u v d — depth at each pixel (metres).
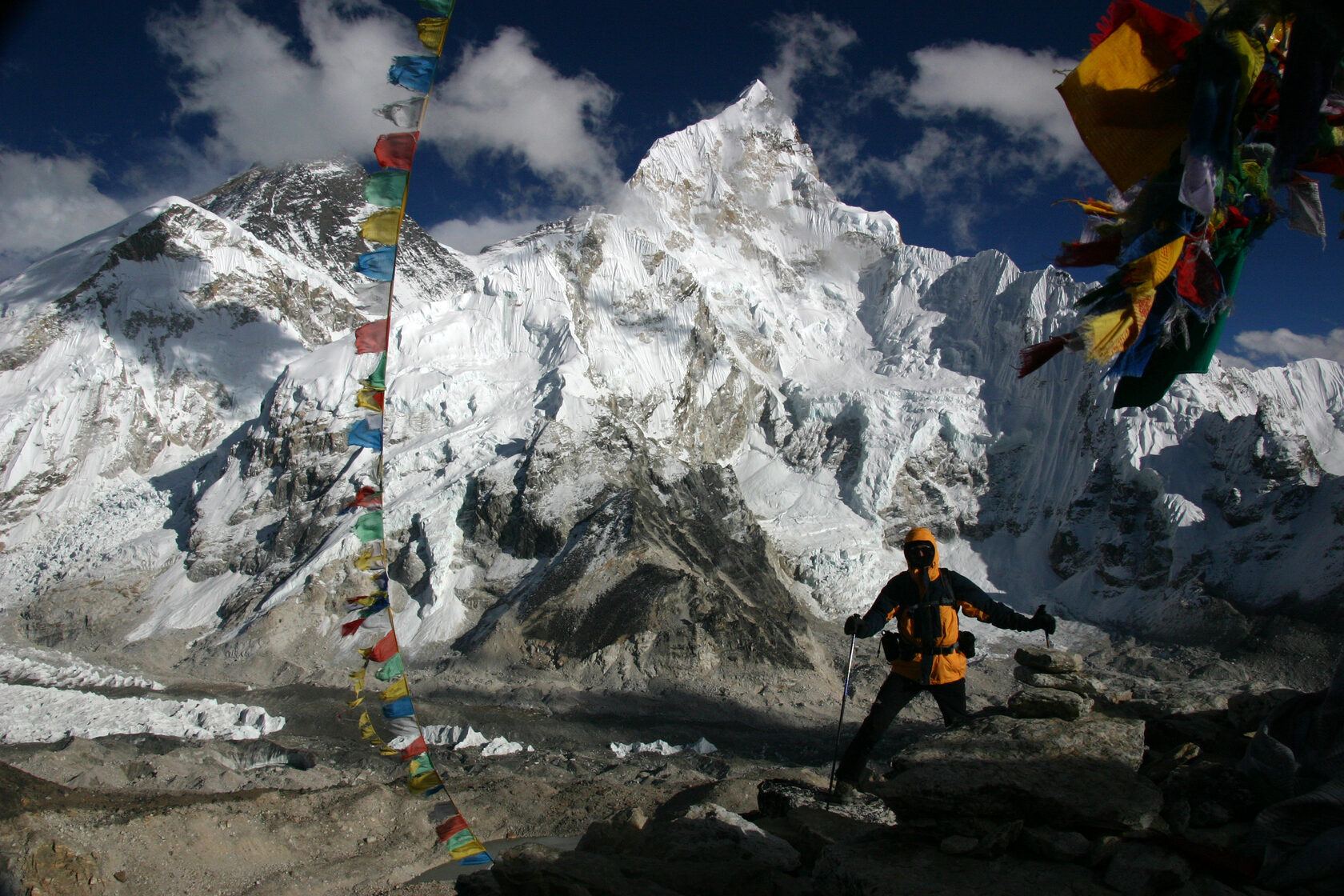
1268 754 6.48
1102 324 4.77
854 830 8.05
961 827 6.29
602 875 6.73
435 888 12.88
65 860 11.05
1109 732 6.93
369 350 6.76
